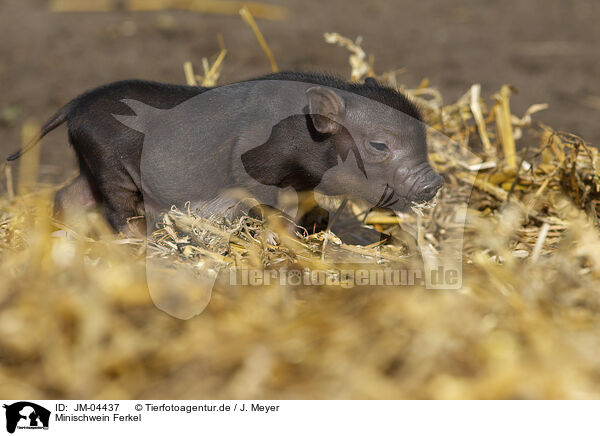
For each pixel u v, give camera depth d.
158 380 5.55
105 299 6.20
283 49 19.88
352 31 21.97
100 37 21.16
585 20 23.47
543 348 5.65
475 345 5.70
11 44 20.52
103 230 8.70
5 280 6.54
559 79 18.44
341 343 5.73
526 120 11.19
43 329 5.84
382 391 5.34
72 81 18.03
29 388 5.48
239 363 5.64
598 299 6.51
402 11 24.62
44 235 7.06
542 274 6.97
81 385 5.47
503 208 9.66
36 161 13.72
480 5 25.41
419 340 5.70
